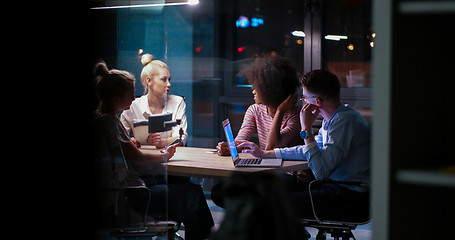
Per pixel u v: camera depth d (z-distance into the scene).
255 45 5.89
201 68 6.34
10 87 2.35
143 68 3.15
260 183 1.65
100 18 2.70
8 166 2.36
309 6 5.49
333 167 3.16
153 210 2.95
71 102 2.47
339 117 3.19
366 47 5.25
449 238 1.67
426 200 1.62
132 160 2.84
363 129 3.17
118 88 2.86
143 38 3.12
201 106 9.09
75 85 2.48
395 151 1.48
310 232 4.43
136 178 2.87
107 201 2.65
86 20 2.53
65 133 2.45
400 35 1.49
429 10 1.41
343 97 5.32
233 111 6.08
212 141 6.24
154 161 2.98
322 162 3.17
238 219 1.61
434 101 1.66
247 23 5.93
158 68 3.20
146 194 2.92
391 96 1.45
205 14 6.23
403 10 1.45
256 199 1.62
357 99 5.26
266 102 3.97
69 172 2.45
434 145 1.66
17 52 2.36
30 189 2.37
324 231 3.25
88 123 2.53
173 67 6.46
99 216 2.58
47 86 2.41
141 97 3.22
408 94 1.53
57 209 2.42
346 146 3.15
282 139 3.83
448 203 1.66
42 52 2.40
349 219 3.06
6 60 2.35
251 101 5.84
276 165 3.20
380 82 1.46
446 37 1.68
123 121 3.17
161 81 3.22
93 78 2.62
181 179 3.77
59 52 2.43
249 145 3.51
